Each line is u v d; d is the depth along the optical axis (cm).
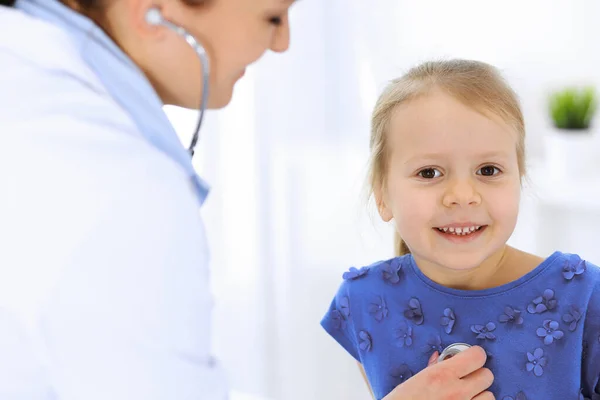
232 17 66
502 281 90
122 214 58
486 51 256
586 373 85
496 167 85
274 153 222
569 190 222
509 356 86
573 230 226
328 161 234
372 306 95
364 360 95
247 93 215
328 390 230
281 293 227
